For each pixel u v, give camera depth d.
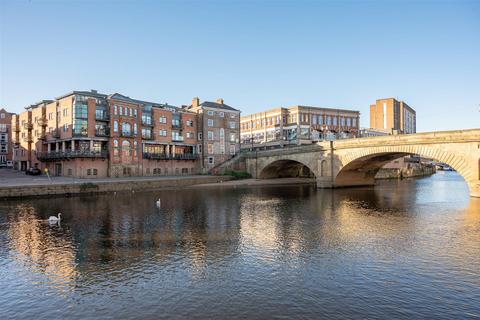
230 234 21.62
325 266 15.44
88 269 15.20
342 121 94.31
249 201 38.34
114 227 23.75
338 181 55.94
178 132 74.75
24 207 33.16
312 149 58.03
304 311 11.16
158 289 12.98
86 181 49.59
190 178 59.59
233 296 12.32
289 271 14.82
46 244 19.33
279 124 92.69
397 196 43.66
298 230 22.80
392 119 127.62
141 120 66.88
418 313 10.99
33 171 64.06
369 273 14.54
